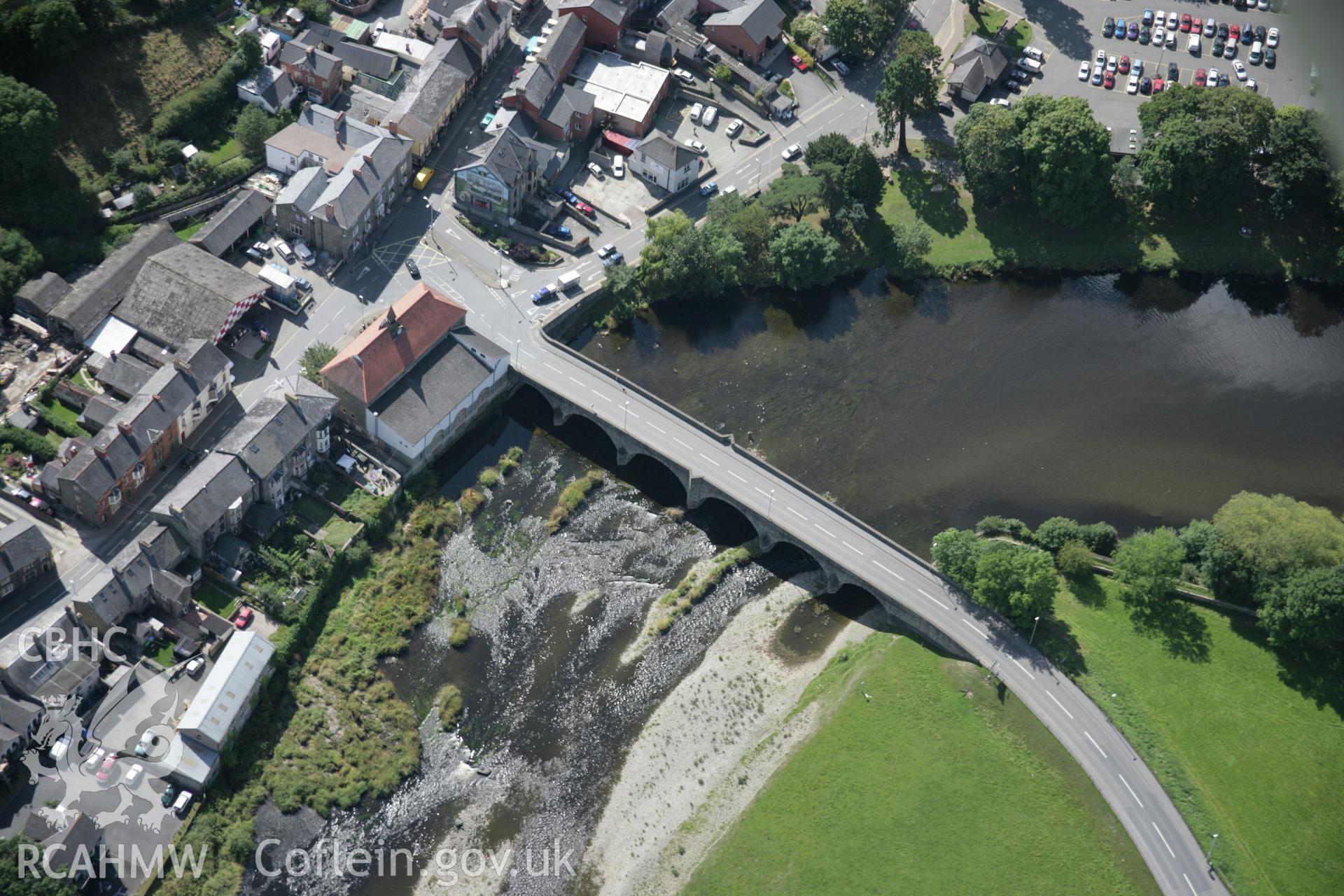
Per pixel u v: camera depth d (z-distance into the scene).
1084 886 189.38
